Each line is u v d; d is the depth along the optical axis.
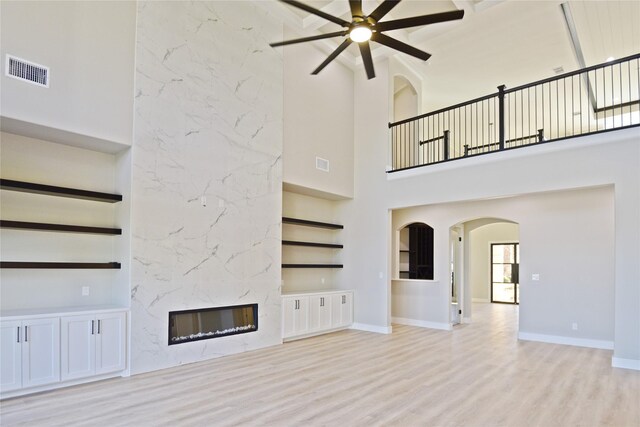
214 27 5.45
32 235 4.27
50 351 3.88
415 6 6.11
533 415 3.40
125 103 4.52
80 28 4.21
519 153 5.80
